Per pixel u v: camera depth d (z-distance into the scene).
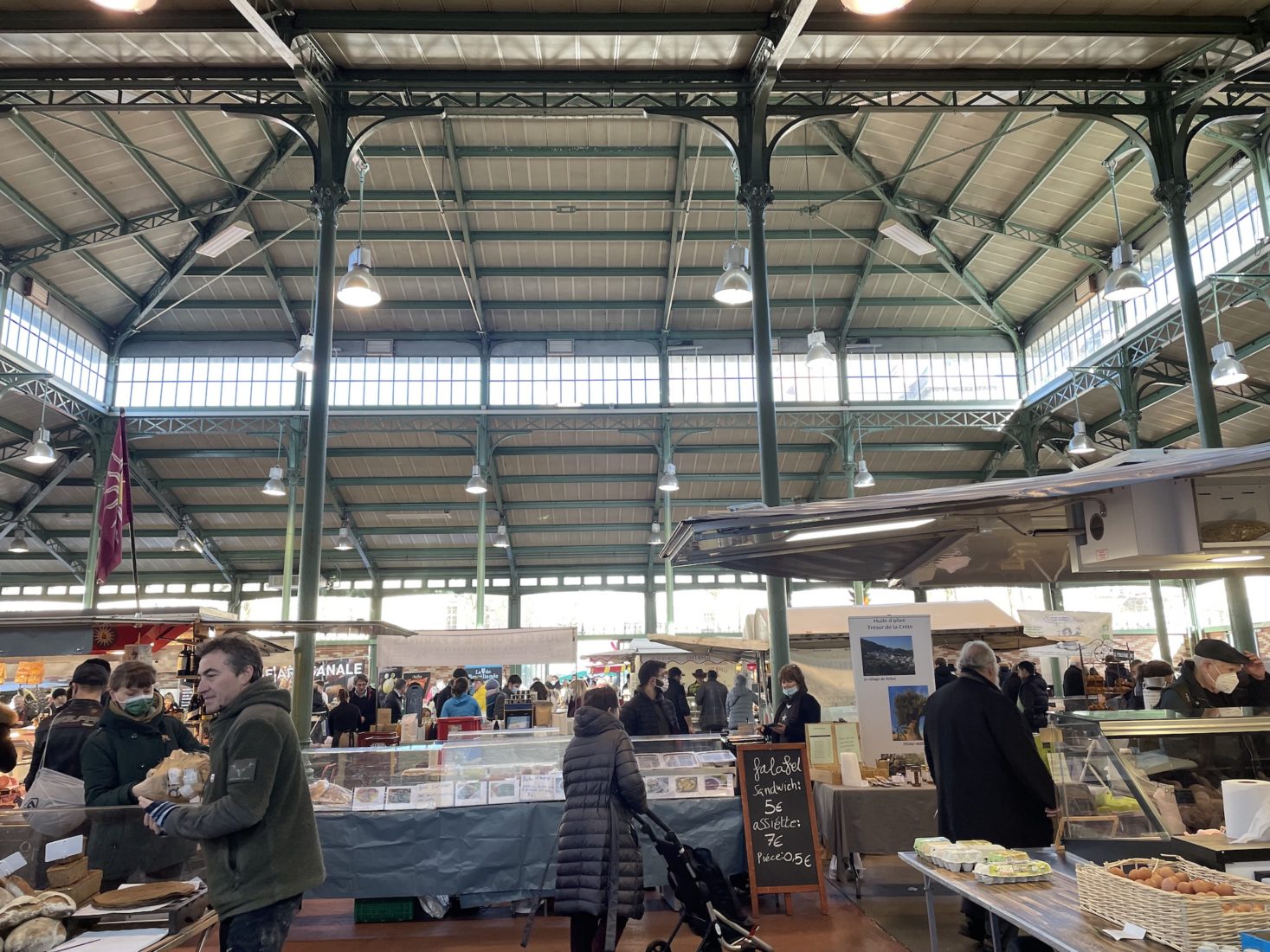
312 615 9.20
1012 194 16.08
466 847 5.74
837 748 6.51
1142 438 20.36
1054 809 3.88
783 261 19.11
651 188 16.67
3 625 5.89
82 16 9.20
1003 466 22.88
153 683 3.53
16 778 7.96
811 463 22.72
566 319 20.59
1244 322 15.34
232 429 19.97
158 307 19.78
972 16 9.54
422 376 20.66
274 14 9.18
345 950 5.18
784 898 5.75
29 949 2.51
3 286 16.02
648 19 9.45
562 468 22.39
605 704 4.44
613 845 4.07
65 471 20.16
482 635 11.38
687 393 20.77
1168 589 26.23
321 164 10.27
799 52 10.17
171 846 3.05
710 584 25.94
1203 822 2.97
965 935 4.93
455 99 10.91
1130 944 2.30
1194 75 10.77
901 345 20.94
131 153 14.55
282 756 2.72
